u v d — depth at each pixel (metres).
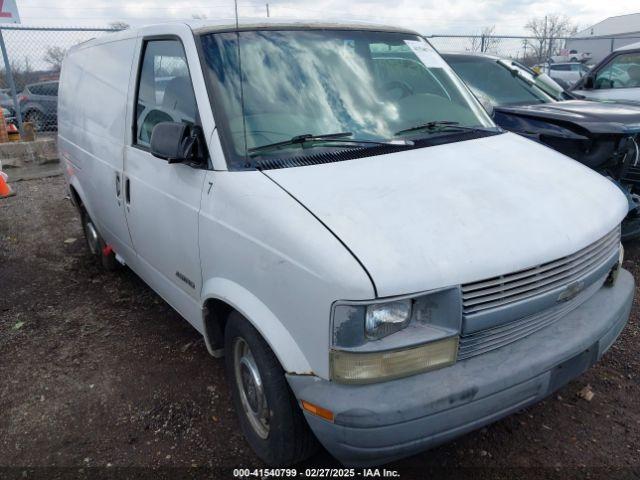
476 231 2.23
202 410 3.18
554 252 2.29
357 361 2.03
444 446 2.84
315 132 2.87
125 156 3.65
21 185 9.25
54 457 2.87
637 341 3.72
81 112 4.57
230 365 2.85
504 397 2.19
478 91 6.32
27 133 10.40
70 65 5.08
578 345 2.38
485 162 2.85
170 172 3.05
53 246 6.14
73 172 4.93
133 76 3.61
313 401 2.10
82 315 4.43
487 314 2.14
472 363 2.19
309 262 2.12
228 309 2.84
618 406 3.09
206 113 2.78
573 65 21.80
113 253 4.98
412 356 2.07
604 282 2.82
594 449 2.78
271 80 2.96
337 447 2.11
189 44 2.98
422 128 3.19
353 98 3.11
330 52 3.25
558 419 3.00
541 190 2.63
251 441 2.79
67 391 3.41
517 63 6.95
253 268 2.38
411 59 3.59
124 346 3.92
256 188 2.47
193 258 2.90
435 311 2.10
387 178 2.54
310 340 2.14
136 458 2.84
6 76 10.12
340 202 2.33
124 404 3.26
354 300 2.00
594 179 2.94
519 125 5.23
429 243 2.14
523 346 2.32
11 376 3.59
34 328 4.23
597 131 4.66
